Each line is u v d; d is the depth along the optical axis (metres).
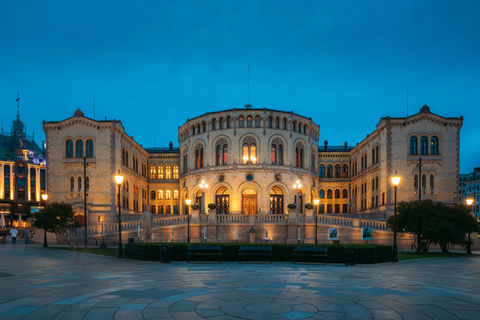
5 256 30.50
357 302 13.32
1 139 113.00
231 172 63.16
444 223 38.12
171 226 49.16
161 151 84.81
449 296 14.61
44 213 43.16
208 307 12.45
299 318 11.23
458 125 60.19
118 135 63.88
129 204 68.31
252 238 48.47
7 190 105.06
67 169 62.38
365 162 71.62
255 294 14.51
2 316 11.38
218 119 65.62
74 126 63.03
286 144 65.00
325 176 80.38
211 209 49.75
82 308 12.32
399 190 58.84
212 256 26.08
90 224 59.88
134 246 28.00
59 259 28.00
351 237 48.00
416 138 60.16
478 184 131.12
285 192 63.84
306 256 25.64
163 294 14.47
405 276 19.89
